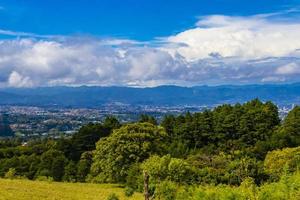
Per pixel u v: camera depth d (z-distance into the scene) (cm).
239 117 11700
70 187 6850
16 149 12675
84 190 6538
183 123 12119
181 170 6266
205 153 10175
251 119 11606
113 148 8431
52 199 5209
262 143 10394
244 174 6694
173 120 12612
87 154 10419
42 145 13100
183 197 4528
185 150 10256
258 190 4431
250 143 11406
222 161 7812
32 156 11188
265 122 11731
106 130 12131
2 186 6003
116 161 8338
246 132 11494
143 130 8719
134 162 8319
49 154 10700
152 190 4653
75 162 11219
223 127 11694
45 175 9969
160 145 8819
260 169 6875
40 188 6212
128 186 6606
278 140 10500
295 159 7662
